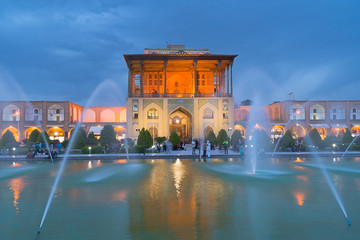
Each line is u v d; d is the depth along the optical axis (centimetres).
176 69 4294
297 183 992
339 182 1012
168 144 2912
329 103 4519
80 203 719
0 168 1485
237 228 534
